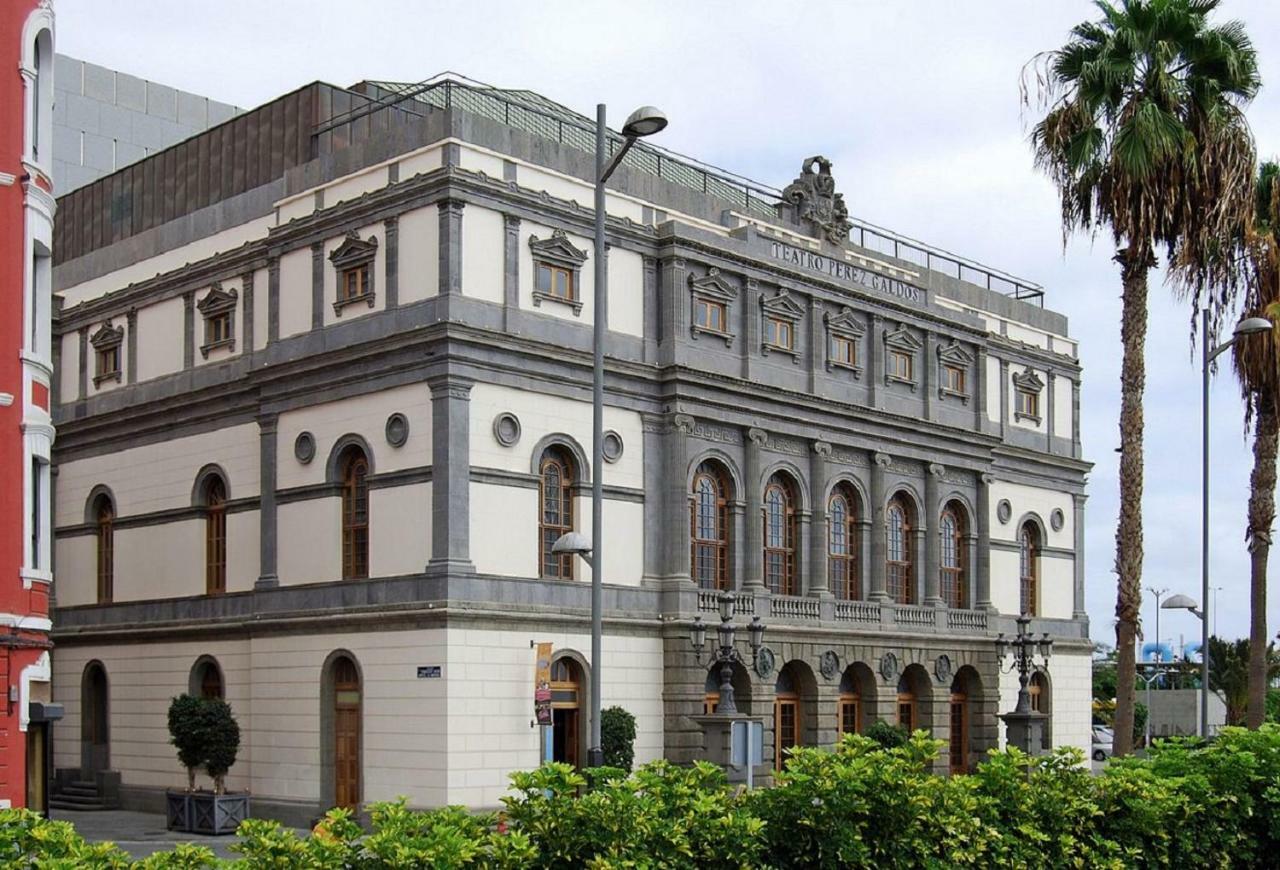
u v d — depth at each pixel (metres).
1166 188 42.41
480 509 46.69
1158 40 42.94
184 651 54.94
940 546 64.19
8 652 33.44
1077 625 74.88
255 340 53.56
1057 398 75.31
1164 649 144.38
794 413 56.75
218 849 41.47
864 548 59.97
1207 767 24.27
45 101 36.38
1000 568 69.81
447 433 45.97
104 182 64.25
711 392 53.66
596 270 35.00
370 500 48.25
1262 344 52.16
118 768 57.47
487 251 47.97
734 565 54.25
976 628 65.19
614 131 59.28
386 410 48.09
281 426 51.81
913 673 62.16
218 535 54.84
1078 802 21.02
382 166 49.41
